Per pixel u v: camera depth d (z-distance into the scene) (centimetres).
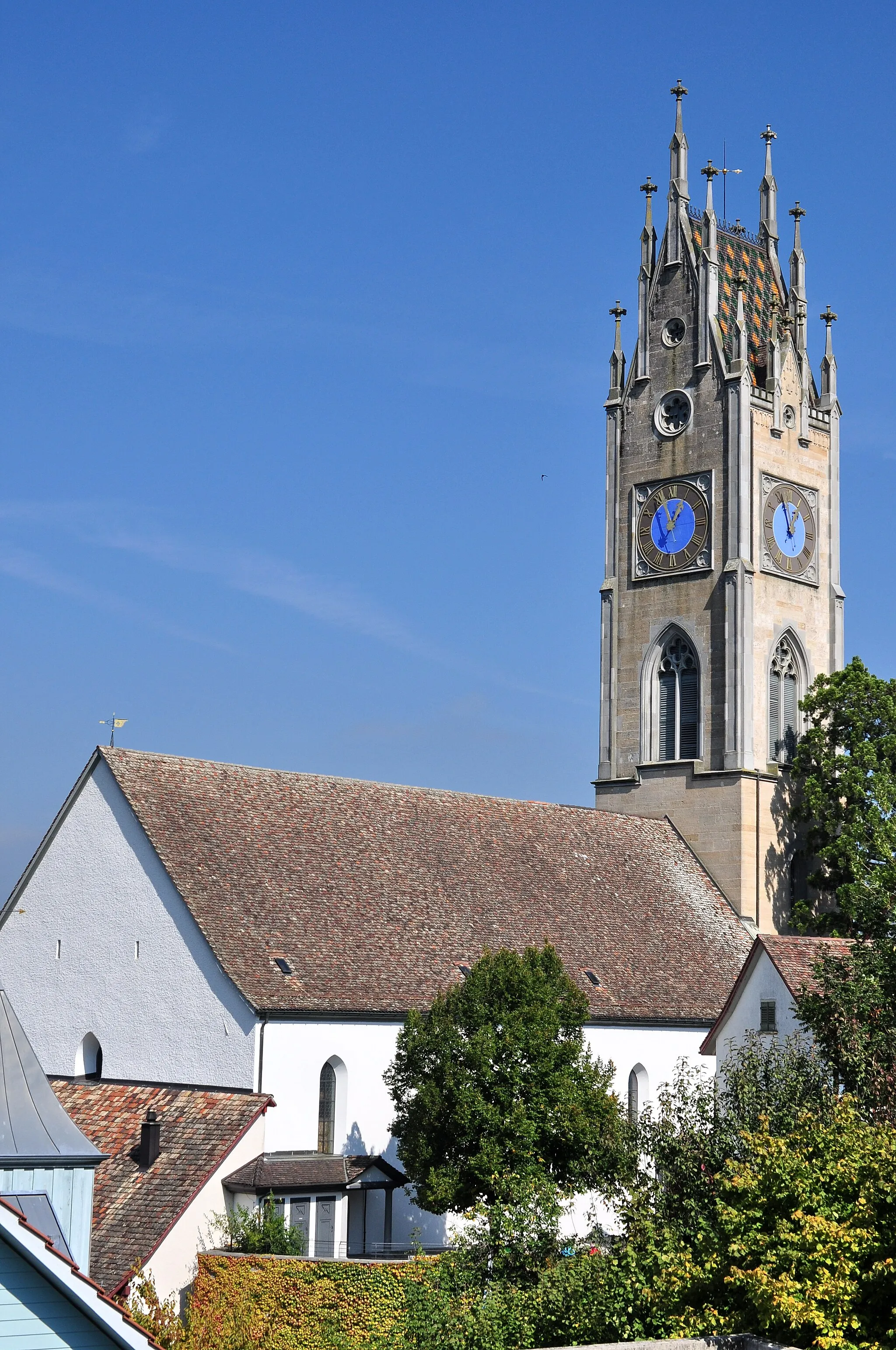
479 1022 5894
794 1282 3225
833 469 9875
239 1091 6475
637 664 9600
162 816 7131
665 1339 3412
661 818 9344
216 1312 4609
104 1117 6675
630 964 8088
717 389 9425
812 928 8800
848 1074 4822
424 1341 4041
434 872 7825
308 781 7900
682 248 9688
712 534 9356
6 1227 2792
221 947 6656
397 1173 6575
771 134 10094
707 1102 4641
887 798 8725
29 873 7494
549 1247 4444
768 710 9344
